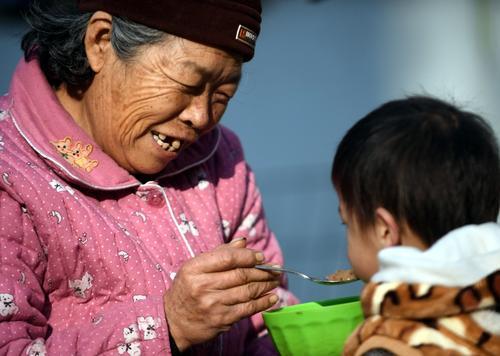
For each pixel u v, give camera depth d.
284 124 9.30
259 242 3.42
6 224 2.70
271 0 13.10
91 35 2.83
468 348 2.16
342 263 6.68
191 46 2.75
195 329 2.69
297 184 7.97
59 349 2.64
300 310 2.57
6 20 11.61
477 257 2.20
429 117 2.41
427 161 2.35
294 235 7.18
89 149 2.93
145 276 2.84
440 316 2.19
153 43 2.76
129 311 2.69
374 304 2.24
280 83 10.34
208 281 2.62
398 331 2.20
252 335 3.29
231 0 2.76
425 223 2.35
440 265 2.19
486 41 10.44
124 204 2.99
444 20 11.35
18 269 2.67
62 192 2.82
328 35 11.61
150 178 3.09
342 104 9.61
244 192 3.36
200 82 2.79
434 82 9.55
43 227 2.74
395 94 9.57
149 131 2.86
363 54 10.80
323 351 2.58
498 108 8.48
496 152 2.42
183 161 3.16
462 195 2.34
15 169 2.78
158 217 3.03
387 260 2.27
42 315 2.72
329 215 7.46
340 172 2.47
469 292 2.16
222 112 2.95
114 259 2.82
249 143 8.99
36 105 2.93
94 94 2.90
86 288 2.81
